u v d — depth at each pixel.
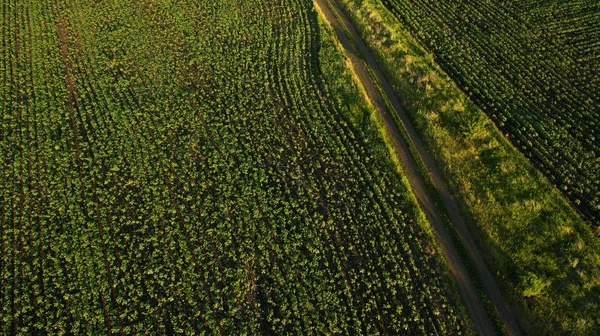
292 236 31.02
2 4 50.03
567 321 26.09
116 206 33.06
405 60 40.38
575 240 28.92
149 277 29.77
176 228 31.58
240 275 29.44
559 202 30.95
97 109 39.06
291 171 34.53
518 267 28.34
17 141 37.06
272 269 29.64
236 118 37.84
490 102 37.56
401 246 30.34
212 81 41.09
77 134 37.47
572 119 35.97
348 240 30.84
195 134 37.00
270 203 32.69
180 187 34.00
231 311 28.00
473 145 34.38
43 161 35.78
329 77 40.56
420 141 35.88
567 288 27.22
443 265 29.42
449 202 32.38
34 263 30.14
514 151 33.88
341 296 28.59
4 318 27.78
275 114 38.09
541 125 35.50
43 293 29.14
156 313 28.36
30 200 33.47
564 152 33.84
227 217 31.95
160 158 35.66
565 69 39.62
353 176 34.03
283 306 28.09
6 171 35.22
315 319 27.69
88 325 27.89
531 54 40.91
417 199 32.56
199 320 27.98
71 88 41.22
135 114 38.41
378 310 28.05
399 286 28.73
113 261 30.39
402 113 37.84
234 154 35.72
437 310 27.64
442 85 38.44
